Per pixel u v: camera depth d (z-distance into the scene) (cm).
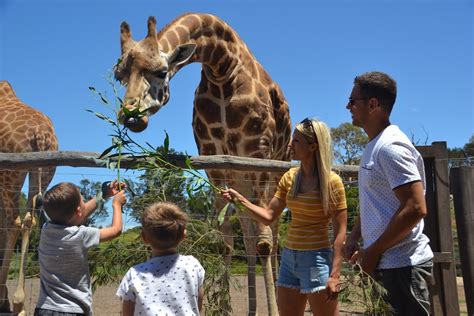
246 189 588
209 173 597
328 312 323
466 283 430
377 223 279
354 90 295
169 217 264
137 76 520
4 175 648
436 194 430
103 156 381
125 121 446
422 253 279
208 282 371
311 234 328
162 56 537
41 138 693
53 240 303
